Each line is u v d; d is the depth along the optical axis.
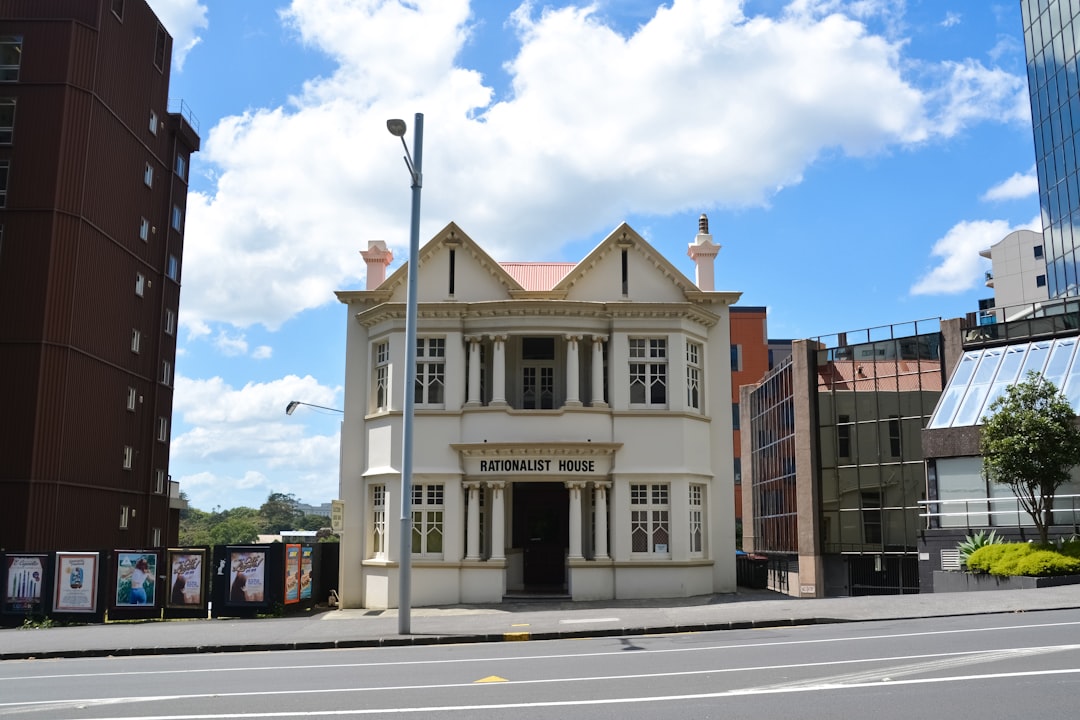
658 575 27.58
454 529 27.55
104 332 41.00
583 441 27.61
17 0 38.88
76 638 19.67
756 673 11.43
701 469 28.83
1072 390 28.86
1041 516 27.59
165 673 13.81
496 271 29.22
